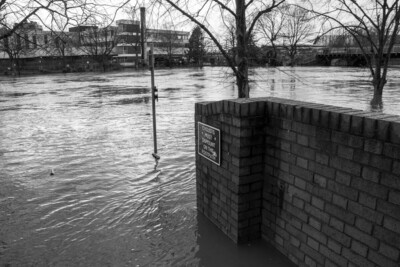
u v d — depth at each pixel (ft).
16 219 17.22
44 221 16.97
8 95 85.66
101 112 53.42
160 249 14.14
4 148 32.14
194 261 13.20
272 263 12.93
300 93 66.69
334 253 10.85
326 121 10.68
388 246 9.05
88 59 242.17
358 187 9.79
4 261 13.51
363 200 9.67
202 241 14.64
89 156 28.78
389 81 89.15
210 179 15.93
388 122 8.75
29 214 17.80
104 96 77.10
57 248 14.42
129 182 22.22
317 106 11.61
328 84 84.64
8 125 44.60
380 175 9.11
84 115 51.08
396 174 8.68
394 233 8.86
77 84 117.91
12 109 60.03
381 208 9.16
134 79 136.36
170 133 36.83
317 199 11.35
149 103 62.44
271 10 21.71
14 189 21.45
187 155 28.14
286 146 12.55
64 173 24.45
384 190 9.04
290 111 12.13
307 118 11.41
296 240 12.51
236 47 20.86
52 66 238.27
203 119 15.94
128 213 17.65
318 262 11.57
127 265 13.07
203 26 19.89
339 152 10.32
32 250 14.32
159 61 251.19
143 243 14.66
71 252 14.08
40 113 54.44
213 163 15.46
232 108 13.43
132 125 42.06
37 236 15.49
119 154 29.07
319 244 11.44
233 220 14.33
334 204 10.68
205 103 15.98
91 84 115.75
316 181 11.32
